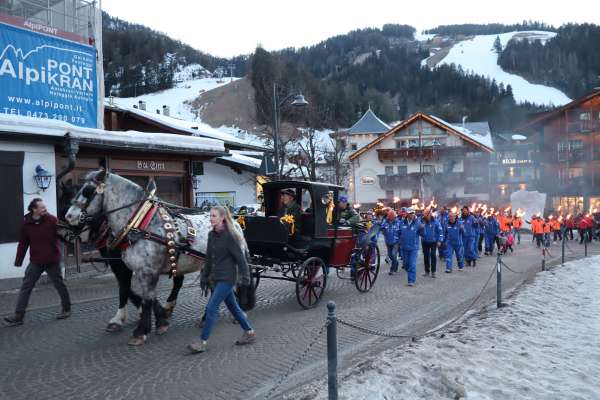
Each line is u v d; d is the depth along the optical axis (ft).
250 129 277.64
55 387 20.01
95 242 26.96
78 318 30.73
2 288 39.93
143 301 25.50
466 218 59.36
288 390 20.02
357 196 189.47
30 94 48.96
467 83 619.26
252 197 93.45
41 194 43.16
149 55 500.33
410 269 44.96
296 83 244.01
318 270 34.40
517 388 20.07
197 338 26.55
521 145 209.15
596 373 22.33
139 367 22.25
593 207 171.63
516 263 65.31
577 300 38.47
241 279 24.09
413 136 186.39
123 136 49.01
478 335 27.14
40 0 54.95
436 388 19.70
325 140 208.33
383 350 25.39
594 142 174.09
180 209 28.43
